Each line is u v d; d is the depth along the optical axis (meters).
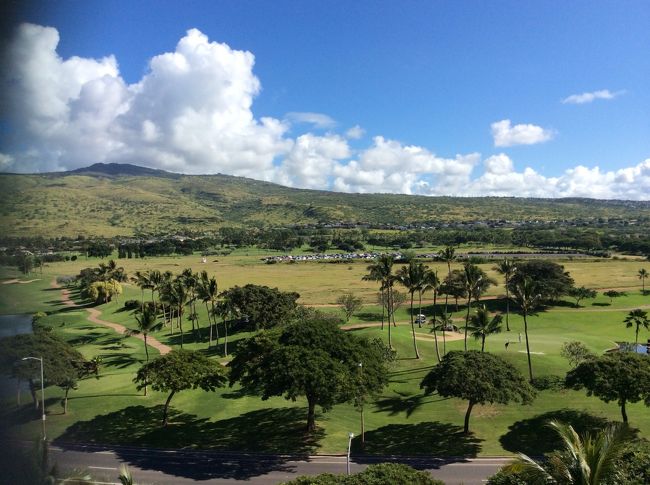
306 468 45.41
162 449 49.41
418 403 61.91
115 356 89.00
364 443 51.12
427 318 112.31
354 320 111.50
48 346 58.88
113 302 147.25
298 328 56.53
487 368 53.50
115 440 51.47
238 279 180.12
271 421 56.50
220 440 51.62
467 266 93.25
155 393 64.69
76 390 66.19
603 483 24.95
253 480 42.91
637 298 131.62
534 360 72.44
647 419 53.38
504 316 115.38
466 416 53.00
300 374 49.16
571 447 23.50
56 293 163.88
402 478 31.70
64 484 34.72
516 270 125.88
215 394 64.75
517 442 50.44
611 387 49.81
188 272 126.06
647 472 26.73
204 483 42.25
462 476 43.50
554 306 125.38
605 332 99.94
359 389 49.97
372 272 94.62
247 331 103.94
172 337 106.19
